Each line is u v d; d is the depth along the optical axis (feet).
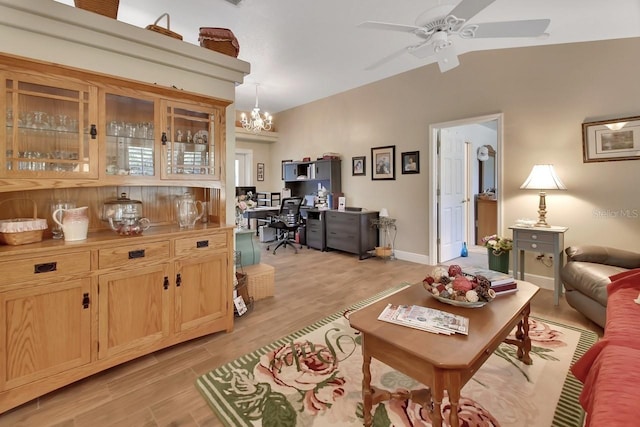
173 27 10.59
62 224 6.16
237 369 6.56
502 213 12.39
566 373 6.26
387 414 5.25
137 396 5.77
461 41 11.57
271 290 10.93
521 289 6.57
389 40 11.73
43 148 6.37
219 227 8.07
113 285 6.37
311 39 11.60
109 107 7.11
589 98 10.37
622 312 5.58
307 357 7.01
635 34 9.48
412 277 13.07
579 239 10.70
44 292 5.58
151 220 8.50
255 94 19.17
